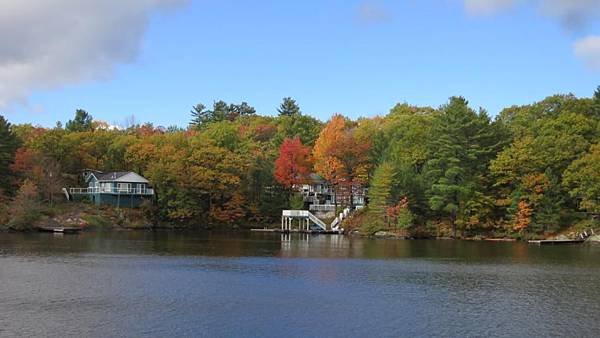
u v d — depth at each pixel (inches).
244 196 4628.4
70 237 3361.2
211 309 1451.8
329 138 4692.4
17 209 3661.4
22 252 2509.8
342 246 3120.1
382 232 3853.3
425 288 1793.8
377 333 1270.9
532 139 3784.5
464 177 3772.1
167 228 4451.3
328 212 4606.3
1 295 1571.1
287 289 1737.2
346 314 1430.9
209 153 4559.5
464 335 1269.7
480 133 3887.8
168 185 4466.0
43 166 4266.7
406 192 3826.3
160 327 1280.8
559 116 3973.9
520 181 3695.9
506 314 1460.4
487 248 3070.9
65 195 4630.9
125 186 4608.8
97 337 1198.9
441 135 3912.4
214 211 4493.1
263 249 2881.4
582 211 3641.7
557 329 1325.0
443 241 3531.0
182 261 2321.6
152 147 4960.6
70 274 1926.7
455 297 1660.9
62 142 4758.9
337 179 4446.4
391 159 4143.7
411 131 4345.5
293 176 4662.9
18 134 5285.4
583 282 1926.7
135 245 2960.1
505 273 2117.4
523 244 3341.5
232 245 3078.2
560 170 3676.2
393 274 2062.0
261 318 1374.3
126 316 1366.9
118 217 4345.5
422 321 1379.2
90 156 4982.8
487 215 3740.2
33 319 1326.3
